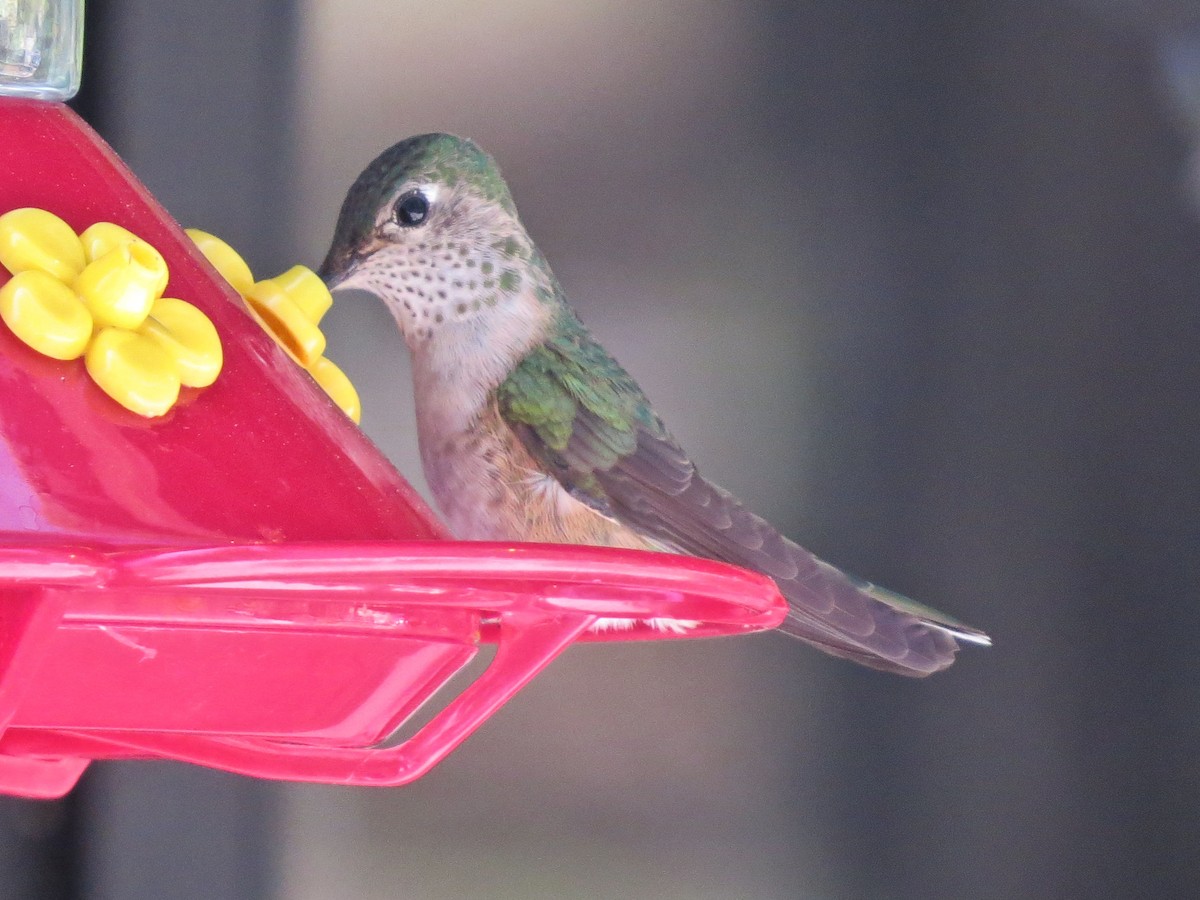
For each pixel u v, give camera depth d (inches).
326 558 81.7
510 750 237.9
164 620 91.7
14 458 87.0
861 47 244.7
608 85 244.2
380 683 106.8
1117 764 234.1
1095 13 239.0
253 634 95.9
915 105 243.3
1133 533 235.5
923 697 237.9
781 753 239.5
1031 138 240.5
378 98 236.4
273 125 232.2
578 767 238.5
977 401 239.3
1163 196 236.5
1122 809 233.6
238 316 110.2
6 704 81.9
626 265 243.1
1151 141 236.8
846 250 243.4
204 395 98.9
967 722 236.8
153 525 88.1
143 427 93.3
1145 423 235.9
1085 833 233.8
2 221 97.5
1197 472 234.7
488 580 86.9
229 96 230.5
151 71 227.6
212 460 94.9
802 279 243.1
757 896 236.8
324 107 234.7
